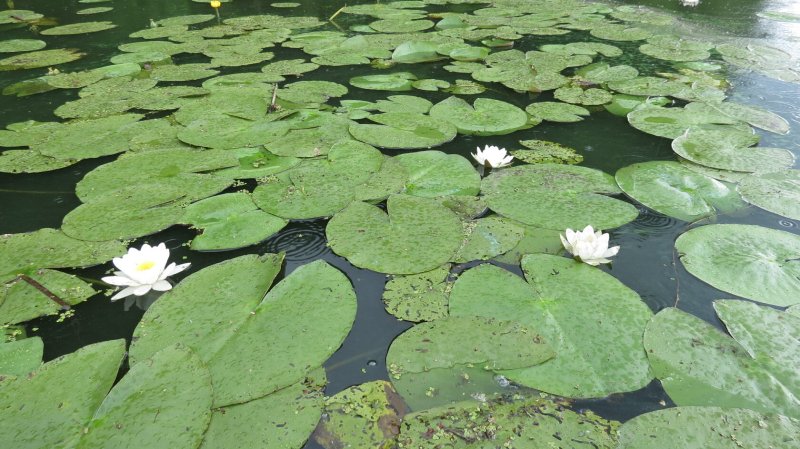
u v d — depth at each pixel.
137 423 1.25
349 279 1.79
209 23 5.96
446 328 1.56
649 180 2.39
